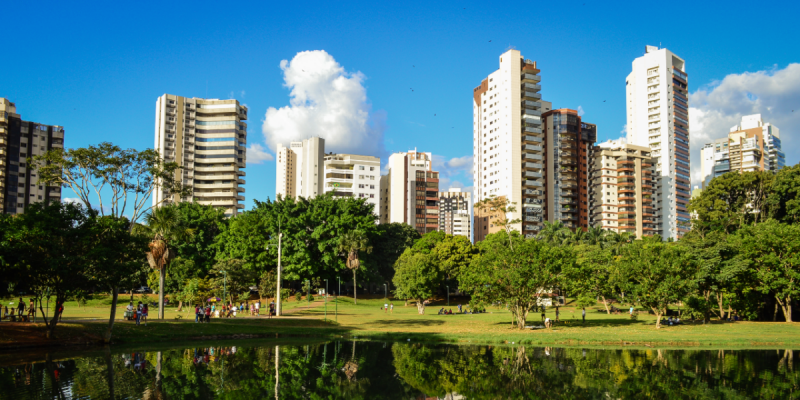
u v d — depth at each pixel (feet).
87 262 112.57
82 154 121.60
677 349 134.21
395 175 618.03
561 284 174.29
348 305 300.81
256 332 157.89
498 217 524.52
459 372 103.91
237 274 242.17
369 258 347.97
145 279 273.33
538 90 541.75
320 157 636.07
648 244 192.03
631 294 187.73
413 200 635.25
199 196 556.10
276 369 104.32
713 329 175.01
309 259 303.07
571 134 546.67
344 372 102.99
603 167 573.33
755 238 206.49
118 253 122.52
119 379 88.84
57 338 123.54
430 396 84.64
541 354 126.62
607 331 168.86
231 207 557.33
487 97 559.79
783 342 141.59
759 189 305.53
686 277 180.14
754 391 87.61
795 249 195.72
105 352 117.80
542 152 547.49
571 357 121.70
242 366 106.01
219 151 565.53
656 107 620.90
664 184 603.26
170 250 177.68
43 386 82.17
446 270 337.93
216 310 226.58
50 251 109.91
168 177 136.46
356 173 609.01
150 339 138.41
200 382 89.40
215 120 570.05
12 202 444.55
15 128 450.71
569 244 363.76
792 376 99.40
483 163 563.89
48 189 464.65
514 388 90.79
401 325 190.08
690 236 319.27
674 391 87.81
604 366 110.11
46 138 468.34
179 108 556.10
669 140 609.42
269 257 307.99
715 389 89.04
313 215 320.50
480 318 224.53
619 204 570.87
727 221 304.50
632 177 572.92
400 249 383.04
